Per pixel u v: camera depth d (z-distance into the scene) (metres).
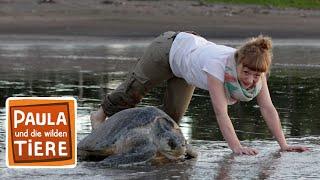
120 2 59.53
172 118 12.56
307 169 10.62
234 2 64.12
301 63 28.27
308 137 13.18
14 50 33.97
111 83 21.42
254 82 11.16
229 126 11.50
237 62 11.05
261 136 13.33
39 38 41.09
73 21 50.16
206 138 13.04
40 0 57.31
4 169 10.54
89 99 17.86
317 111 16.12
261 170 10.55
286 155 11.56
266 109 11.96
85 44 38.00
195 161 11.12
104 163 10.87
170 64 11.85
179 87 12.34
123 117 11.39
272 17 58.22
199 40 11.78
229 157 11.38
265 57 10.94
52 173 10.32
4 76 22.88
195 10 59.00
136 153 10.92
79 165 10.82
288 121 14.82
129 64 27.58
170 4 60.59
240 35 45.44
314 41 42.34
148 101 17.19
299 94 19.06
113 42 39.50
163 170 10.53
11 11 53.00
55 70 25.00
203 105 16.78
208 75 11.23
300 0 67.06
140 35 44.03
